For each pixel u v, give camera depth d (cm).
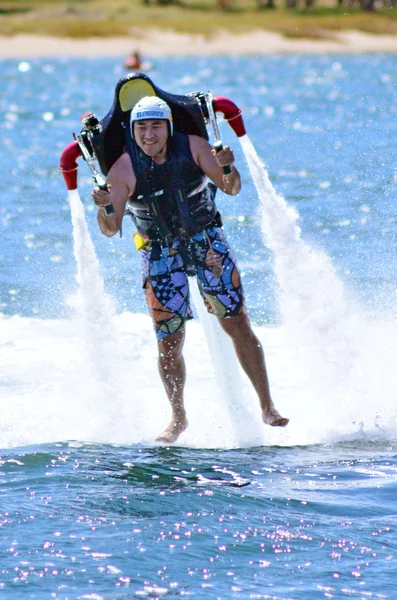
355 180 5616
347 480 1650
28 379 2350
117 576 1248
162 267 1992
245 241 4022
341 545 1353
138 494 1566
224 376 2083
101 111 10919
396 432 1969
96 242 4053
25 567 1270
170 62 19312
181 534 1385
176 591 1208
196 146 1950
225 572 1264
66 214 4791
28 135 8781
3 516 1452
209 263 1986
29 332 2780
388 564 1290
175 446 1894
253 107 10994
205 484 1628
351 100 11775
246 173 5925
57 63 19350
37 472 1683
